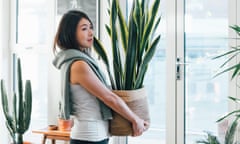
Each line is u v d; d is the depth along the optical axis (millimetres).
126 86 1878
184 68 3021
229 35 2840
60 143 3383
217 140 2260
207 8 2949
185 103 3045
